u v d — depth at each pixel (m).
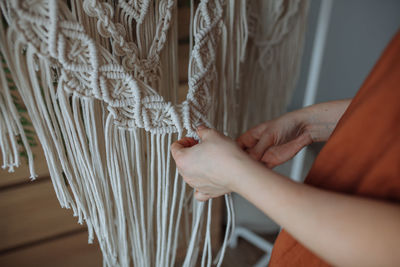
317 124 0.53
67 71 0.37
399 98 0.27
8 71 0.40
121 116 0.44
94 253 1.00
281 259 0.42
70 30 0.36
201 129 0.41
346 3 1.30
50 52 0.35
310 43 1.35
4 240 0.84
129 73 0.44
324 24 0.85
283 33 0.69
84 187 0.47
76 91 0.39
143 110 0.44
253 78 0.73
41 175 0.78
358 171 0.31
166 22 0.45
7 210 0.79
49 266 0.95
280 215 0.28
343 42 1.42
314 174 0.36
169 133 0.48
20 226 0.84
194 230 0.58
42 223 0.86
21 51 0.35
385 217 0.24
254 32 0.67
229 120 0.62
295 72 0.78
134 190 0.51
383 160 0.28
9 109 0.39
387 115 0.28
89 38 0.37
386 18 1.44
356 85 1.60
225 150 0.34
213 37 0.50
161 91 0.50
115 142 0.46
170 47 0.49
